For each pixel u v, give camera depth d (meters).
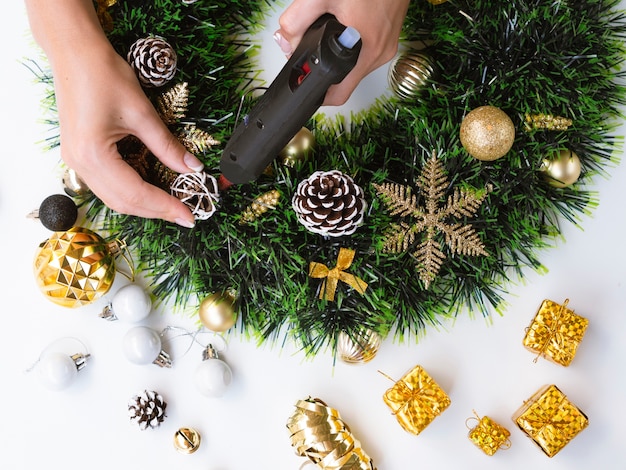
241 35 0.74
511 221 0.70
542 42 0.68
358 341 0.70
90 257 0.69
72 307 0.71
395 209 0.68
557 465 0.74
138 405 0.71
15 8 0.75
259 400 0.74
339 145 0.71
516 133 0.68
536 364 0.74
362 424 0.74
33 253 0.74
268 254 0.69
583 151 0.71
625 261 0.74
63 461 0.73
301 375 0.74
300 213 0.64
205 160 0.68
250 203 0.68
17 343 0.74
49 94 0.73
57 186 0.75
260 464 0.74
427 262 0.67
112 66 0.62
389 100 0.73
